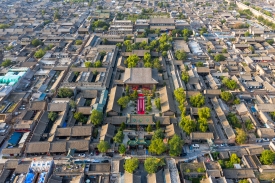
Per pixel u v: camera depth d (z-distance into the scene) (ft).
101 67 561.02
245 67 577.84
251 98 471.62
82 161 336.08
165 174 309.83
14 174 312.09
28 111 425.28
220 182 298.97
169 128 386.52
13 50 654.53
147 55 593.42
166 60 620.90
